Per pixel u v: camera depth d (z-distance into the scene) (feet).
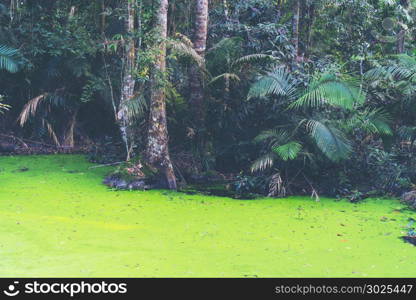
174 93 38.27
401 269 21.49
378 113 35.96
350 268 21.50
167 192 33.71
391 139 36.47
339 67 40.29
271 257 22.56
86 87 43.29
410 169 35.73
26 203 29.91
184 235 25.31
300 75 38.06
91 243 23.76
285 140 35.45
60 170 38.65
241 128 39.29
